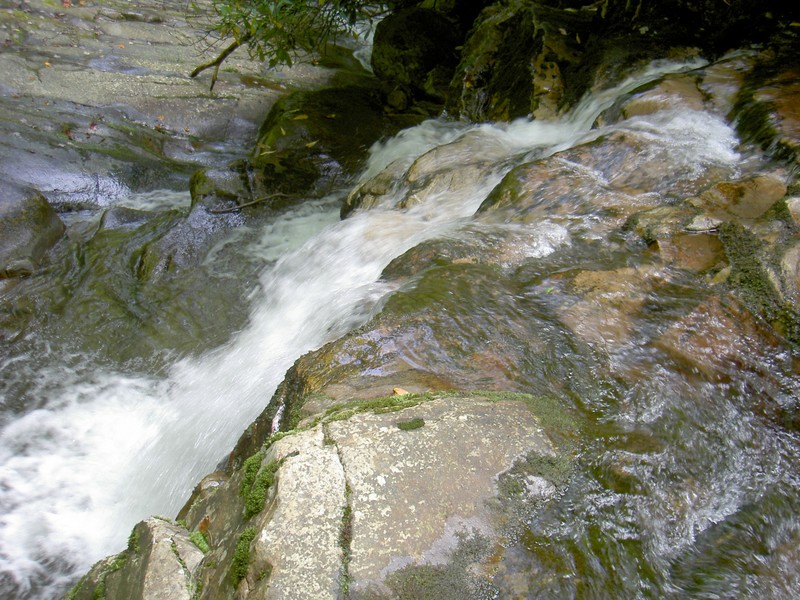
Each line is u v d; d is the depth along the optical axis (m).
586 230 3.88
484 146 5.90
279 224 6.58
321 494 2.03
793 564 2.37
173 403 4.49
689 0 6.61
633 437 2.60
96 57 9.79
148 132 8.38
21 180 6.72
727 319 3.21
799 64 5.36
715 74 5.43
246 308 5.36
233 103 9.34
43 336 5.04
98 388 4.68
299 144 7.66
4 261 5.53
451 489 2.13
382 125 8.30
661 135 4.71
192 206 6.50
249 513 2.06
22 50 9.44
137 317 5.30
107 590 2.19
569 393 2.79
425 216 5.12
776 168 4.19
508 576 1.99
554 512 2.21
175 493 3.55
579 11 7.78
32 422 4.39
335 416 2.39
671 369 2.95
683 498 2.46
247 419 3.41
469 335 3.04
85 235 6.26
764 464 2.69
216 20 12.30
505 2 8.70
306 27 8.62
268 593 1.79
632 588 2.11
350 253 4.80
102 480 4.04
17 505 3.85
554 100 6.62
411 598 1.86
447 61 9.24
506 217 4.23
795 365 3.06
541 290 3.37
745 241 3.57
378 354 2.93
